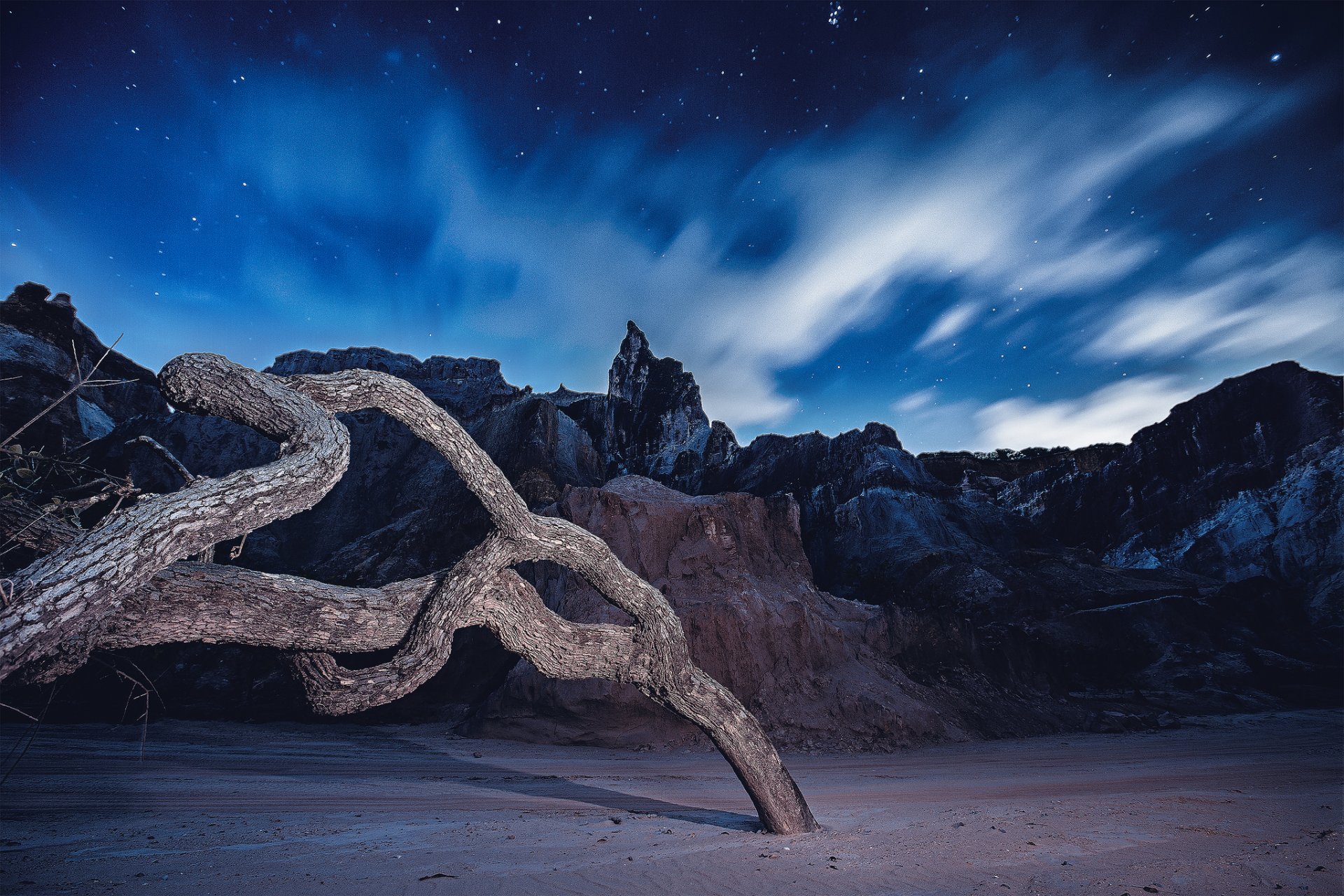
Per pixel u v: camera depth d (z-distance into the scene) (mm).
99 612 3062
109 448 43250
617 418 94625
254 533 45812
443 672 29906
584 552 6219
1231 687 37406
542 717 21750
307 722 27156
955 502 74750
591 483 56094
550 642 6234
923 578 58938
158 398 55312
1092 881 5133
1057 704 27172
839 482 77125
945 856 6027
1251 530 68938
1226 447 78250
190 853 6676
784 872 5590
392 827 8102
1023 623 45688
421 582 5367
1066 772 14438
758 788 7309
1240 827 7117
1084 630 44312
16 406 39906
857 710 21109
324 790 11578
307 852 6652
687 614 22734
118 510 3600
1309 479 68500
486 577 5582
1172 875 5270
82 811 9242
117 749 16938
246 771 14047
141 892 5137
